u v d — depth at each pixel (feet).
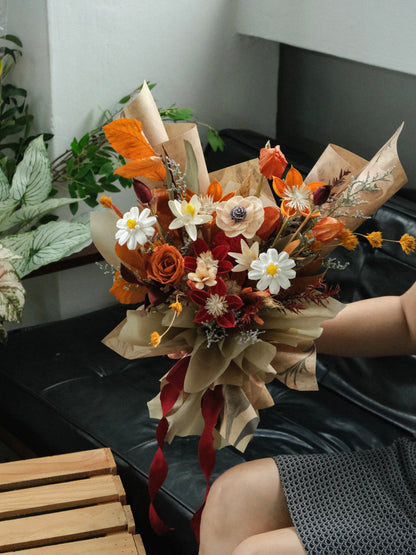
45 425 5.63
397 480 3.90
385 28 6.32
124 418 5.43
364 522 3.71
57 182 6.86
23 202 6.06
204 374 3.55
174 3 6.91
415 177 7.15
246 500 3.91
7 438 6.22
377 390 5.64
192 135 3.70
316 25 6.87
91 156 6.56
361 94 7.42
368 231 6.00
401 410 5.47
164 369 6.12
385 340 4.37
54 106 6.53
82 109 6.70
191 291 3.37
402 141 7.17
